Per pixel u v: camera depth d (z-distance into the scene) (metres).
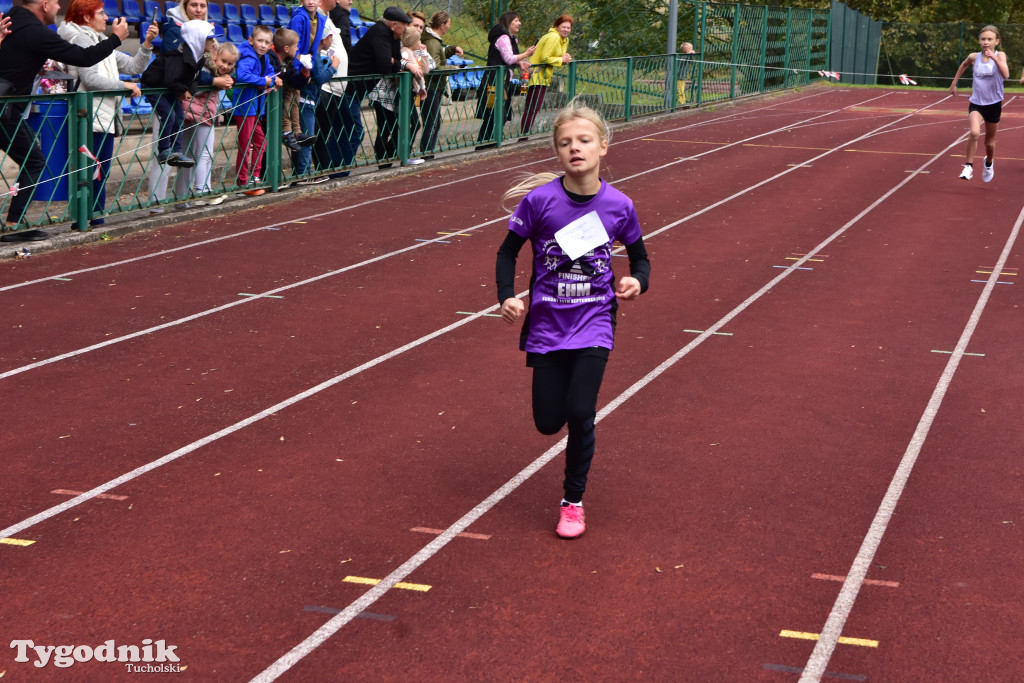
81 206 10.07
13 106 9.30
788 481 5.10
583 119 4.30
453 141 16.27
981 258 10.27
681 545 4.44
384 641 3.69
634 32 28.17
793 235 11.31
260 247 10.12
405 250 10.20
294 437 5.59
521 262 9.92
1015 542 4.49
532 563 4.27
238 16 18.20
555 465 5.29
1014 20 48.31
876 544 4.46
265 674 3.49
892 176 15.62
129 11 15.95
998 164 16.92
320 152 13.41
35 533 4.46
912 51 41.19
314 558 4.29
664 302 8.49
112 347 7.05
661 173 15.62
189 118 11.09
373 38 13.97
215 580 4.10
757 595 4.03
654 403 6.18
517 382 6.55
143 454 5.32
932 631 3.78
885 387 6.50
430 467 5.24
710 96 27.08
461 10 26.59
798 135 20.75
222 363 6.79
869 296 8.77
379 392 6.32
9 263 9.18
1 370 6.54
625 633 3.76
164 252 9.79
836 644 3.69
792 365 6.93
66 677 3.46
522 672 3.52
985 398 6.32
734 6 28.17
